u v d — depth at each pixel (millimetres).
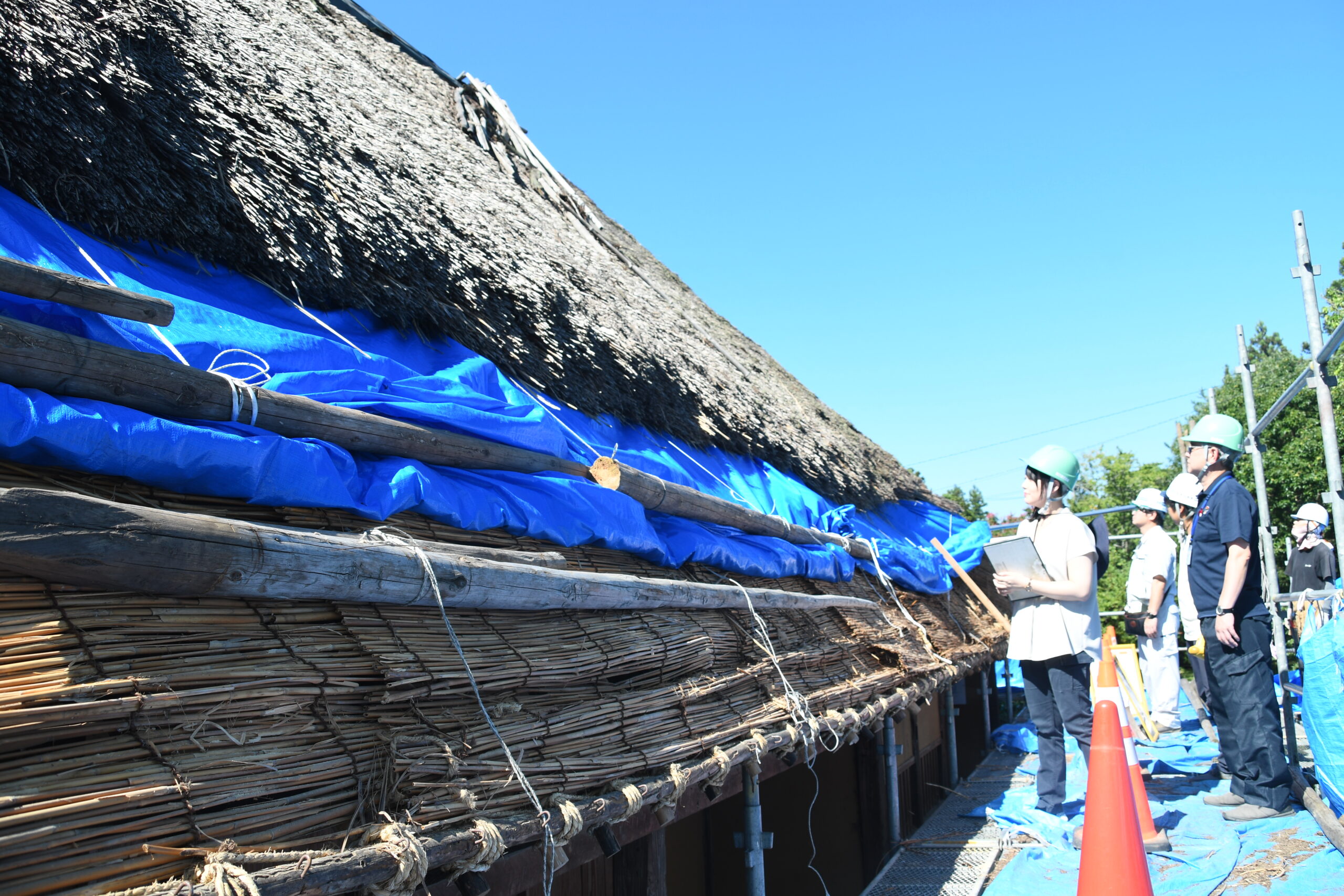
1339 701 3703
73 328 2107
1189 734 6938
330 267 2939
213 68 3250
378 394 2668
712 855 6148
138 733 1559
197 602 1820
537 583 2471
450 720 2094
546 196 7875
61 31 2533
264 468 2100
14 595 1578
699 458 4801
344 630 2031
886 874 4312
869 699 4320
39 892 1280
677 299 9672
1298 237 4371
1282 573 13805
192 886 1367
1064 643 4555
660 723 2740
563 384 3824
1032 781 6176
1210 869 3717
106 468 1862
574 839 2334
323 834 1660
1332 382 4242
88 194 2412
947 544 7996
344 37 7367
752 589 3785
